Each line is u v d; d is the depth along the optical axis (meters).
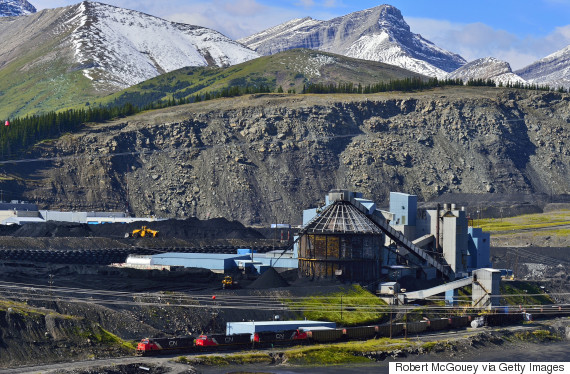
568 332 174.88
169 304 142.88
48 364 113.00
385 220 193.62
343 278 181.75
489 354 149.12
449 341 150.00
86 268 177.62
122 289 157.12
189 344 127.56
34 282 150.25
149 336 131.88
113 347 122.69
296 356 130.25
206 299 148.50
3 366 109.69
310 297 162.00
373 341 146.88
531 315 187.50
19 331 116.81
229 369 121.69
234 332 137.88
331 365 129.88
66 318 123.94
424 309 174.88
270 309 151.88
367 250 185.38
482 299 177.75
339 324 154.25
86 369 109.31
